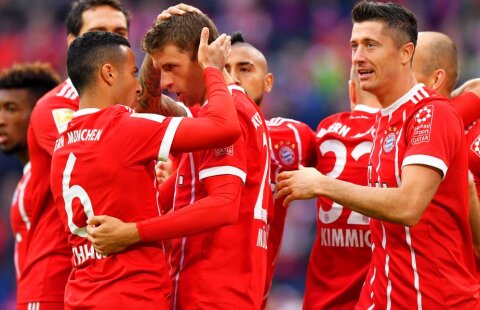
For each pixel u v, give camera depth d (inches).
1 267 1998.0
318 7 2397.9
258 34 2379.4
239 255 650.2
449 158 643.5
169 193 711.7
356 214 755.4
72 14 881.5
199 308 639.8
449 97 802.8
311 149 792.9
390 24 669.3
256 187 661.9
